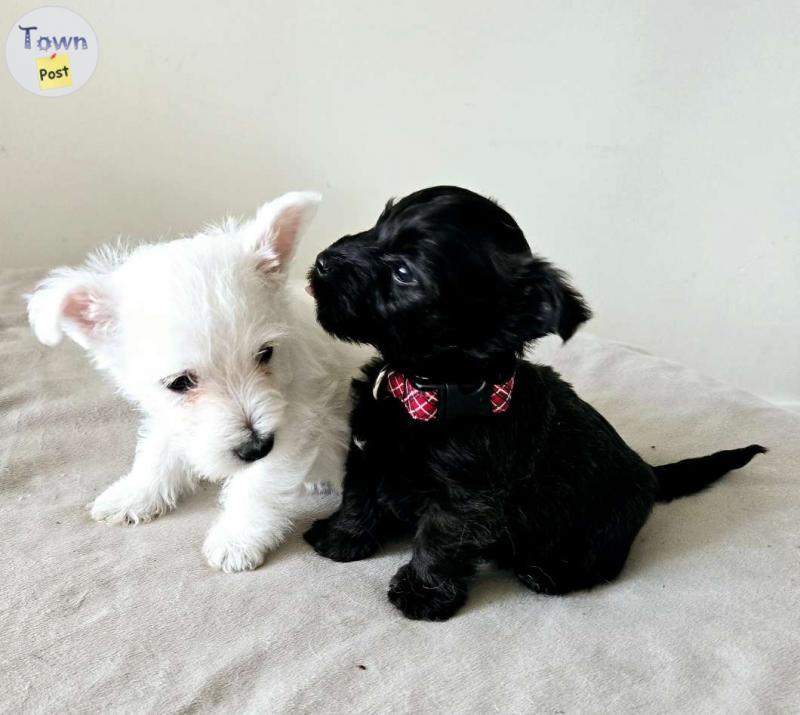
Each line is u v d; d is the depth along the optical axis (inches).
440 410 14.5
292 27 25.4
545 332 13.9
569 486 16.1
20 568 15.4
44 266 28.0
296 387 16.0
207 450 13.8
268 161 27.8
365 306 14.2
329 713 12.9
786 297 29.5
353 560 16.8
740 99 26.4
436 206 14.0
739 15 25.0
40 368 22.4
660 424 22.7
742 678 14.0
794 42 25.3
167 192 27.8
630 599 16.0
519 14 25.5
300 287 18.8
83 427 20.4
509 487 15.2
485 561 16.8
